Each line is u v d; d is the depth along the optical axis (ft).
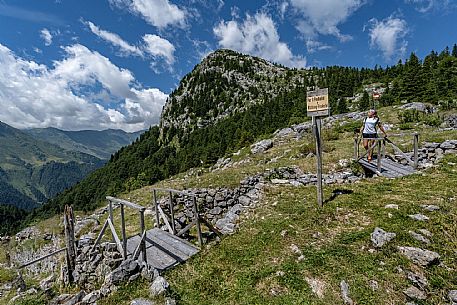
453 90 158.40
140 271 24.62
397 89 189.37
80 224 54.90
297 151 69.21
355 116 115.65
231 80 590.55
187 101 559.38
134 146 522.47
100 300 22.20
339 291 19.10
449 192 30.91
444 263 20.54
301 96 339.36
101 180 373.40
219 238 31.04
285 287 20.11
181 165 281.95
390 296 18.17
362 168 46.16
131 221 49.06
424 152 50.11
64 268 33.99
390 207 28.17
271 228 28.43
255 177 48.73
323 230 26.12
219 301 20.51
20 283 39.14
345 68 481.87
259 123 313.53
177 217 44.11
